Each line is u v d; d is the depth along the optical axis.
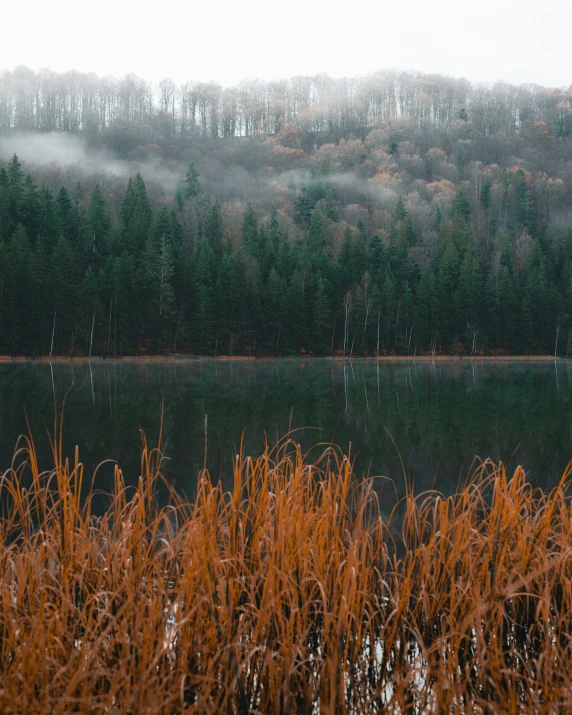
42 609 3.02
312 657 3.22
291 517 3.76
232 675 3.07
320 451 14.28
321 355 75.44
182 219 102.06
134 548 3.85
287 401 27.27
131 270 68.38
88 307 64.38
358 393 31.81
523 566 3.79
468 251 88.81
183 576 3.46
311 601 3.37
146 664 2.90
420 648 3.78
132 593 3.25
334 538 3.75
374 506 8.33
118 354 66.19
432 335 77.75
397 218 108.62
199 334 71.94
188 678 3.16
